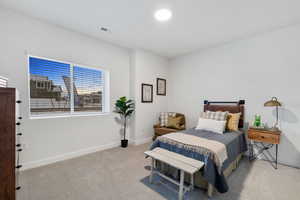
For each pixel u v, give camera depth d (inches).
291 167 100.0
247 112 119.4
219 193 72.0
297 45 97.9
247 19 90.9
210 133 102.6
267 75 109.9
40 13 86.7
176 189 74.5
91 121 122.1
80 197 67.5
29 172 88.0
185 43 130.1
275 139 95.3
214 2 74.7
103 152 124.0
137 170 93.5
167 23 96.5
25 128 90.0
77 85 118.7
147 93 155.2
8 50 83.5
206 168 67.6
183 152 78.6
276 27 101.4
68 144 109.3
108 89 134.5
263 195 70.3
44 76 101.3
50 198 66.3
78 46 112.3
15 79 86.0
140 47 141.4
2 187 47.5
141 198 67.7
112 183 79.1
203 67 146.6
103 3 76.5
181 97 165.0
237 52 123.9
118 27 102.7
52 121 101.3
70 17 90.6
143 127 152.3
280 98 105.0
